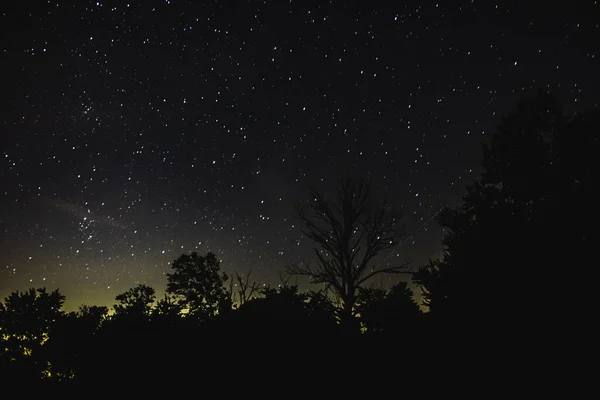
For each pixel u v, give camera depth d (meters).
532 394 4.93
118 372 5.33
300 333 5.59
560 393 4.89
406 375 5.33
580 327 5.26
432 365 5.48
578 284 5.48
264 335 5.50
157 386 5.16
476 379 5.22
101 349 5.62
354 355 5.61
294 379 5.16
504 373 5.21
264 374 5.17
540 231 6.00
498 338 5.48
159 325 5.83
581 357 5.13
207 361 5.27
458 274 6.10
